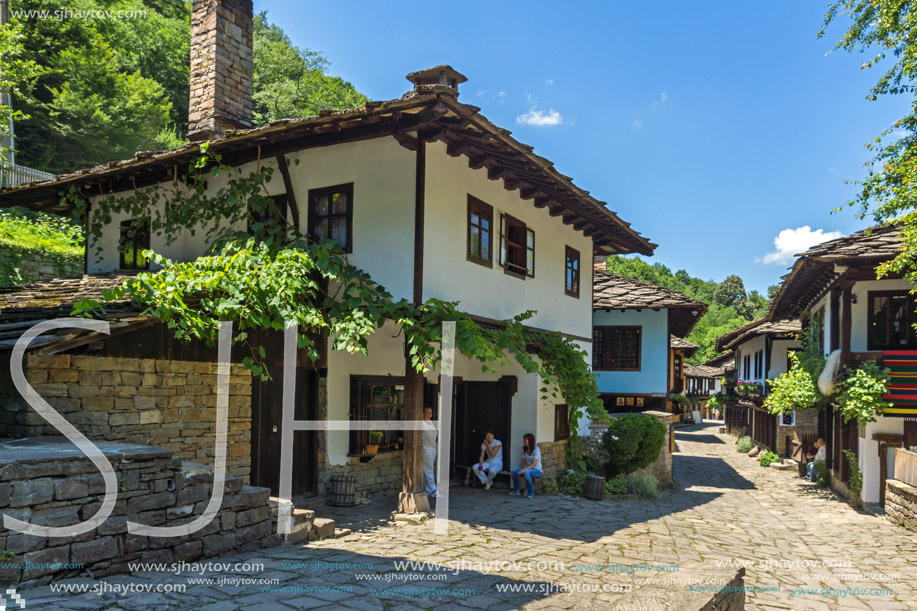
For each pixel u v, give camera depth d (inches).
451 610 180.1
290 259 293.4
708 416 1941.4
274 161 364.5
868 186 401.7
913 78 406.9
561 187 390.0
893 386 452.4
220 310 260.2
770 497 552.4
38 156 879.7
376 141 335.9
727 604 181.2
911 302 479.5
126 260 419.8
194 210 375.2
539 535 310.3
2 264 500.4
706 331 2856.8
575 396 461.7
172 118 1186.0
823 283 572.1
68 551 168.9
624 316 779.4
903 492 415.2
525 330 415.2
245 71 439.8
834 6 444.1
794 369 598.5
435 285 330.3
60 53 928.3
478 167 367.2
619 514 397.4
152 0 1314.0
